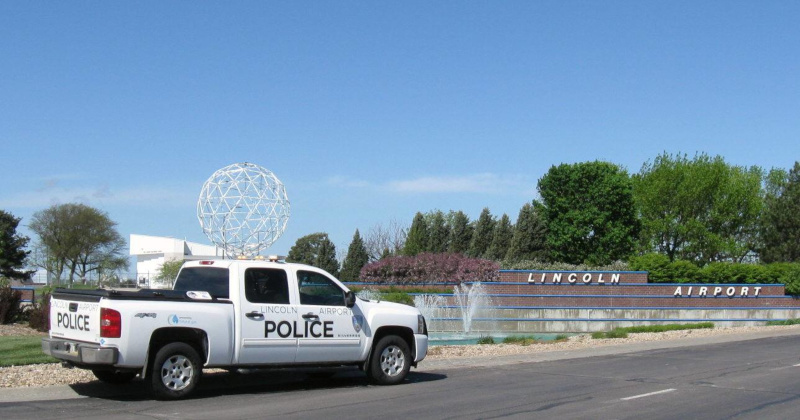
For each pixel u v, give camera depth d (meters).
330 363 13.23
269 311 12.55
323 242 52.38
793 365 17.05
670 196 64.81
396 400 12.11
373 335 13.73
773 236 69.38
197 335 11.95
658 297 35.00
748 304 36.09
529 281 34.16
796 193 69.88
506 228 55.81
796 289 36.53
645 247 65.44
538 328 33.62
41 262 72.94
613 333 25.19
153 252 58.22
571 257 52.22
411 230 62.00
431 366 16.83
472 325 32.97
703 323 29.92
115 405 11.23
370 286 34.97
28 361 15.00
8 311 22.84
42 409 10.83
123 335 11.16
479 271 35.09
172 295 11.90
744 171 69.00
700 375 15.35
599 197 51.81
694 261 65.62
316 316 13.02
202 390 12.97
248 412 10.85
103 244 73.88
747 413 11.04
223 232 27.72
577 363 17.56
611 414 10.89
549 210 53.06
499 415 10.77
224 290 12.39
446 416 10.67
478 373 15.73
